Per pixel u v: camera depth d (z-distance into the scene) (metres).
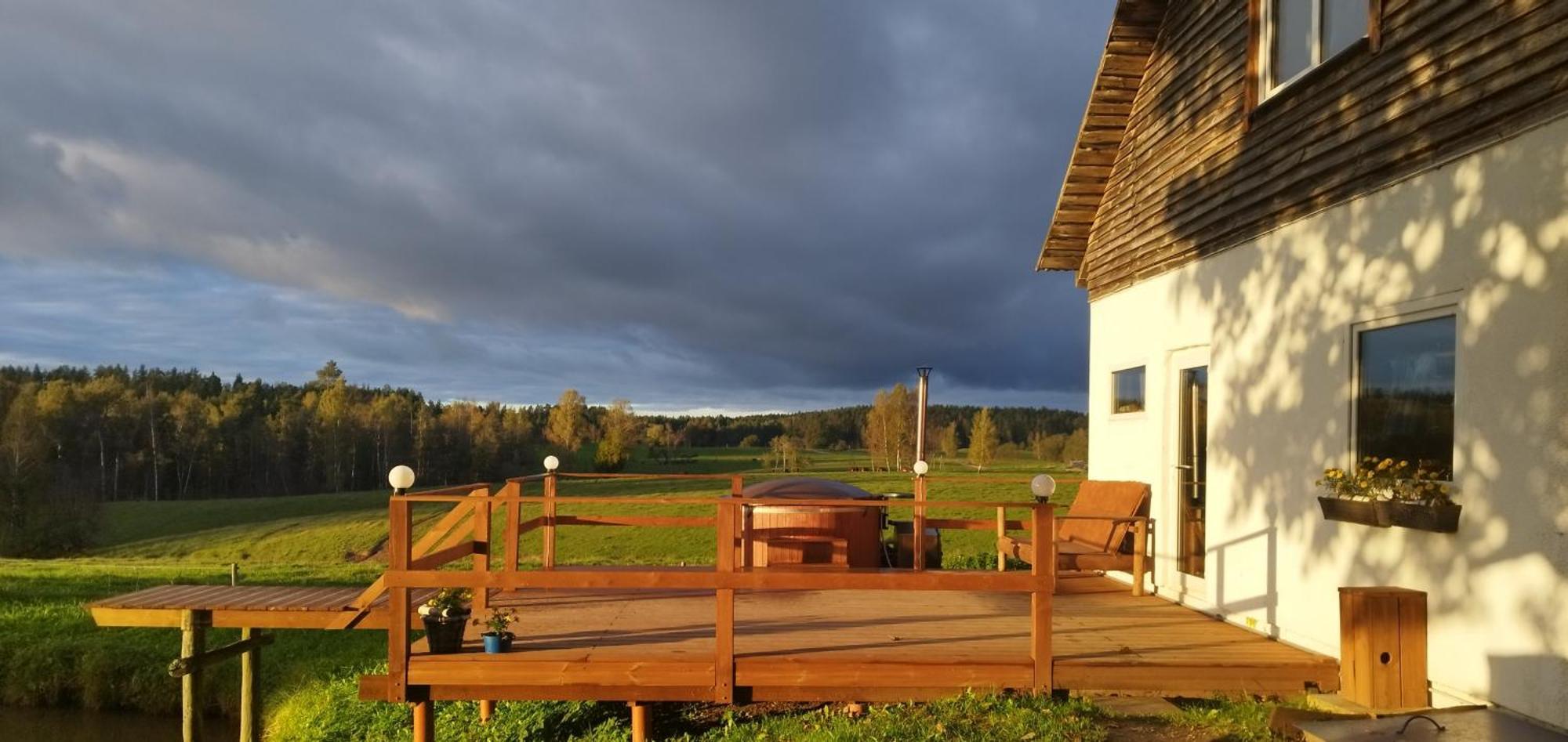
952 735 5.21
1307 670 5.80
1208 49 7.93
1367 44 5.70
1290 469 6.45
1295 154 6.46
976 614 7.41
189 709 7.81
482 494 6.54
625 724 7.93
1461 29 4.90
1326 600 6.02
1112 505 9.04
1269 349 6.77
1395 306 5.41
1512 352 4.53
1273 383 6.70
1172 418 8.41
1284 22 6.93
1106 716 5.64
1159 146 8.83
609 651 6.01
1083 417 51.03
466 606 7.34
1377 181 5.57
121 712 14.15
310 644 15.00
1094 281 10.40
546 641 6.34
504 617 6.14
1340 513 5.67
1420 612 5.09
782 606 7.77
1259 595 6.79
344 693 12.25
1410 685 5.08
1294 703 5.63
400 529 5.82
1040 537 5.80
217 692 13.82
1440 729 4.36
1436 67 5.09
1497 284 4.63
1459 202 4.91
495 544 24.12
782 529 9.73
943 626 6.91
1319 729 4.66
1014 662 5.78
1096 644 6.34
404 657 5.75
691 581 5.76
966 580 5.76
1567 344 4.23
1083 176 10.20
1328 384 6.05
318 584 18.33
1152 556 8.60
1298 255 6.40
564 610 7.57
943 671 5.79
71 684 14.43
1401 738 4.35
